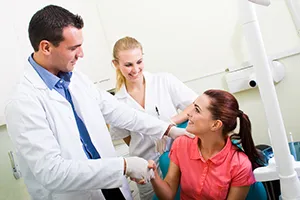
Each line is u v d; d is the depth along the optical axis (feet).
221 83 6.17
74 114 3.81
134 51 4.56
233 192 3.34
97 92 4.30
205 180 3.48
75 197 3.50
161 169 4.16
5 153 4.74
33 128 3.05
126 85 5.04
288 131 5.82
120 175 3.11
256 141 6.05
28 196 4.97
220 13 5.88
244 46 5.81
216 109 3.32
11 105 3.14
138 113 4.34
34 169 3.00
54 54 3.23
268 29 5.58
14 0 4.93
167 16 6.27
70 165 3.02
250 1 2.06
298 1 5.20
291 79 5.62
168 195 3.62
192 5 6.04
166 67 6.49
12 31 4.85
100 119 4.00
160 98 4.96
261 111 5.90
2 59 4.68
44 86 3.51
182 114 4.55
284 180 2.20
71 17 3.22
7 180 4.73
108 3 6.57
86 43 6.25
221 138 3.51
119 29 6.64
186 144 3.79
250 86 5.62
